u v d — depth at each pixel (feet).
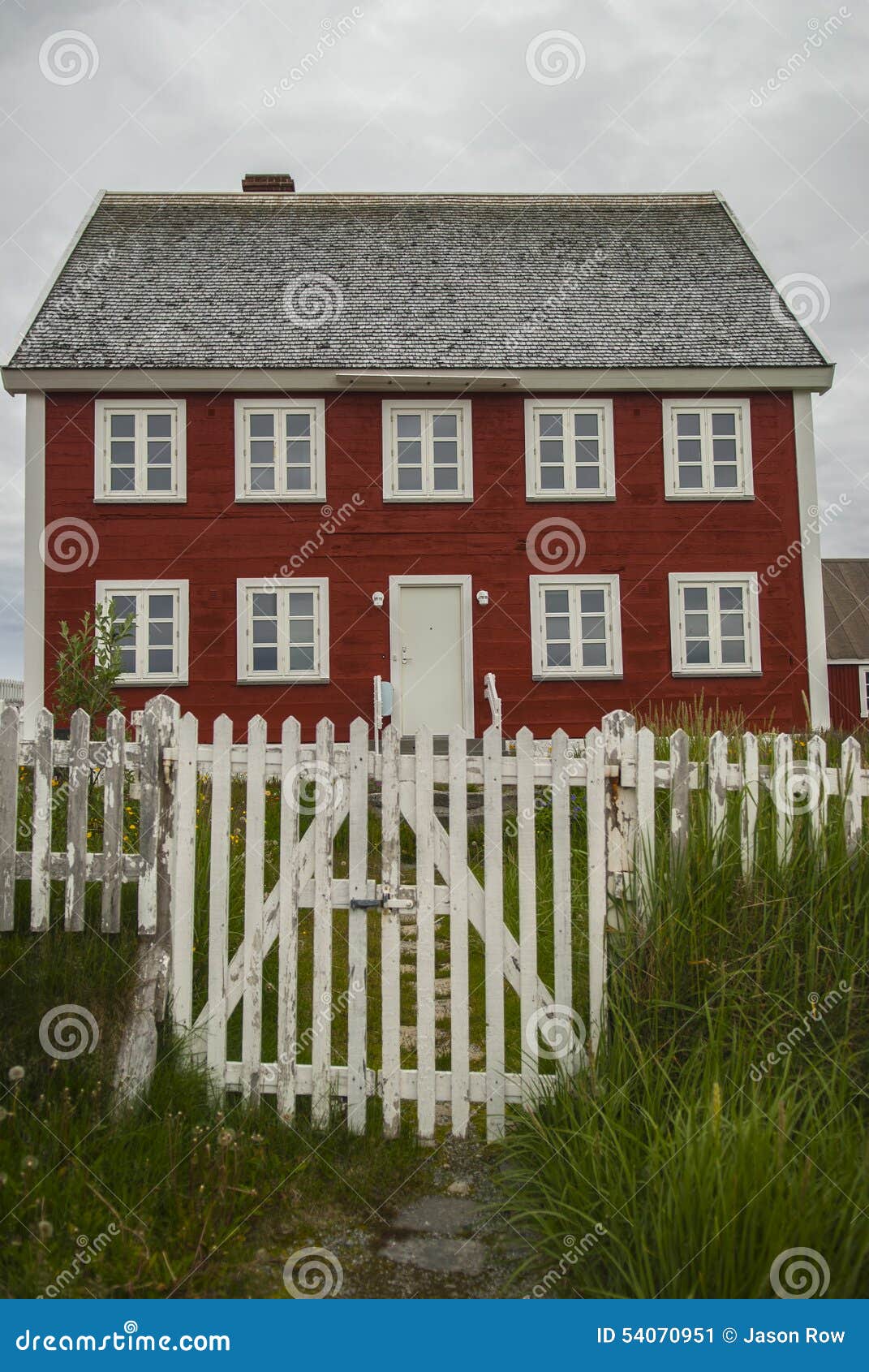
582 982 17.24
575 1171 10.98
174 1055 13.58
